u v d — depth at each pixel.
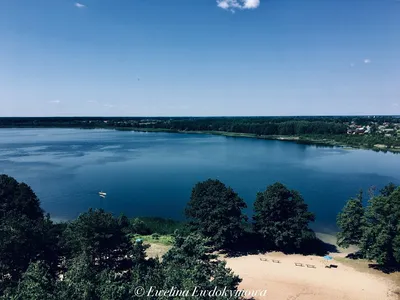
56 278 38.88
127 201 92.56
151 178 119.75
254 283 46.16
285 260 54.66
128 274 38.78
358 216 53.88
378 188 105.50
